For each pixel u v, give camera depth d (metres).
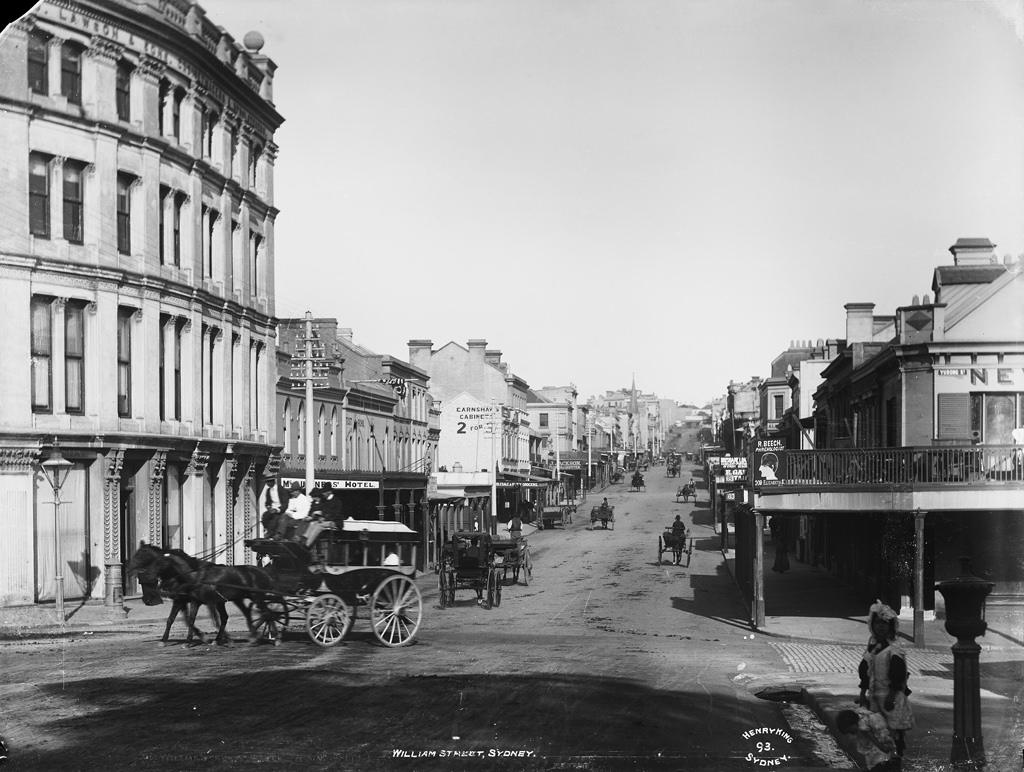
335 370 46.78
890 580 28.00
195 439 29.94
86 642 19.39
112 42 26.47
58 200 25.53
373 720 13.07
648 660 19.59
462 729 12.83
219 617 18.89
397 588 19.16
